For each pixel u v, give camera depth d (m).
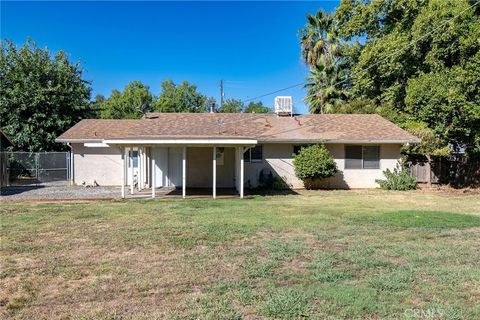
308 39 31.75
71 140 20.42
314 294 4.90
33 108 25.48
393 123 22.16
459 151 21.17
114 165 21.28
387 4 24.84
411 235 8.47
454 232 8.81
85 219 10.47
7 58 25.80
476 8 19.38
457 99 17.75
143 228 9.20
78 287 5.26
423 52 22.11
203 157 20.02
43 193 17.28
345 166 19.48
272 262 6.33
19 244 7.64
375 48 24.03
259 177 19.23
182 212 11.66
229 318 4.25
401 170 19.53
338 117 22.14
